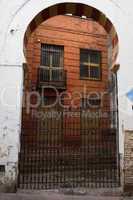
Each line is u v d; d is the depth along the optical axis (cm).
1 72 899
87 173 1063
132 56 948
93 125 1276
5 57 911
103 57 1819
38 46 1714
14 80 898
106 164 1090
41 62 1708
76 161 1144
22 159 930
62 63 1747
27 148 1055
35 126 1174
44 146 1140
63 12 1005
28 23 942
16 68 906
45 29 1744
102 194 856
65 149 1234
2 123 871
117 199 816
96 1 977
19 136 875
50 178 991
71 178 1002
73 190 876
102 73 1797
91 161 1118
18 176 871
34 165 1027
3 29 930
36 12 952
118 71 936
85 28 1823
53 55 1744
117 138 913
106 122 1262
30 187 894
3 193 826
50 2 961
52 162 1107
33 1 958
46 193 853
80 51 1797
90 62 1805
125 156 888
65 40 1772
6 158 853
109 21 975
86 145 1230
